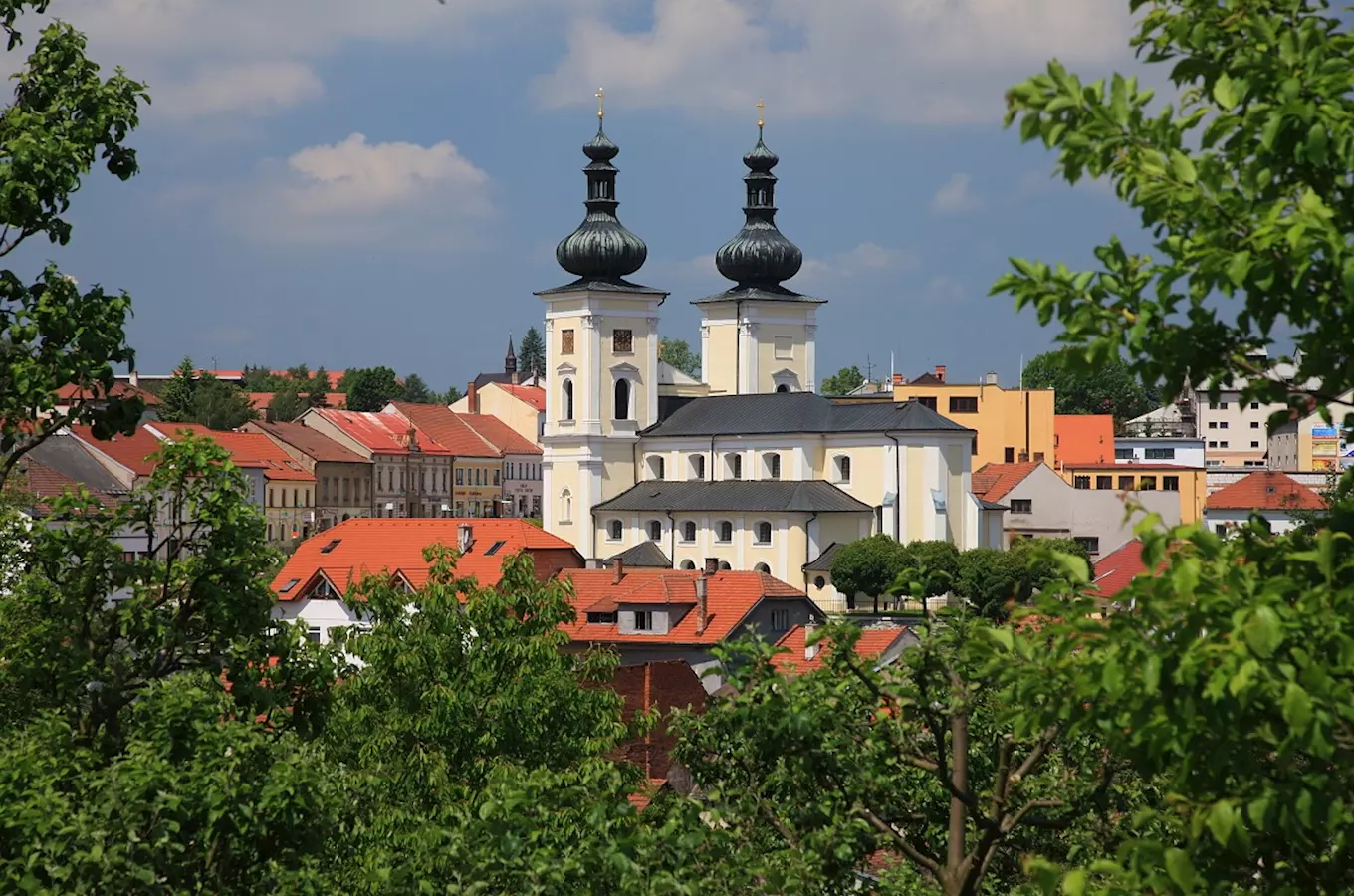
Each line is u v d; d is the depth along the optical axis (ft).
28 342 109.09
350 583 182.19
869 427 631.15
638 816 86.33
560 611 183.93
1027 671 55.77
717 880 80.02
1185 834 53.62
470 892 80.94
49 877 87.25
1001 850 97.25
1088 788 86.43
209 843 95.71
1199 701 49.08
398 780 164.55
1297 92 50.31
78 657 110.11
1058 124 53.52
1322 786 49.47
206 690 102.37
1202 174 52.16
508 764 163.12
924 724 86.12
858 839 84.69
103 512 117.80
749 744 87.20
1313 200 49.34
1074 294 54.54
